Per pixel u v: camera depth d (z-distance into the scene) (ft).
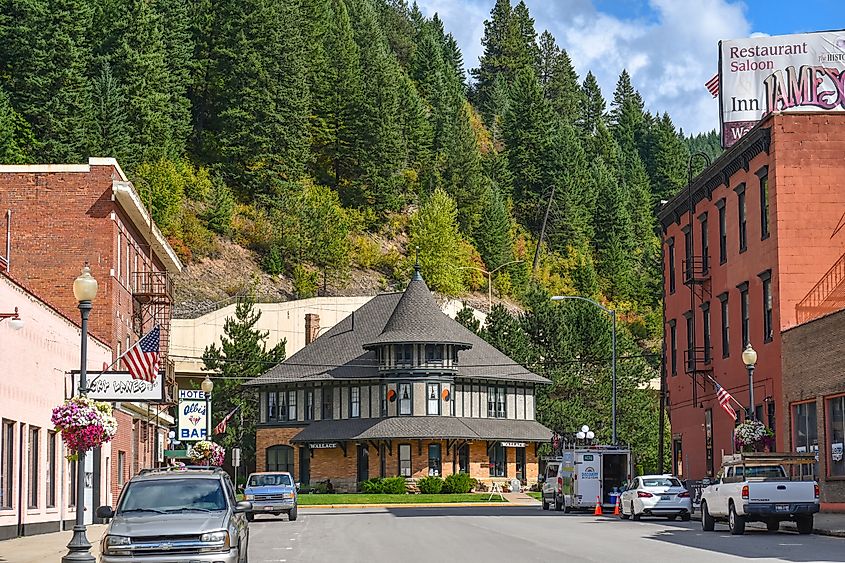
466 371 268.21
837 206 138.62
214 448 176.55
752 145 145.59
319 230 425.69
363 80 488.85
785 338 136.87
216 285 389.19
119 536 57.16
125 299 164.55
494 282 475.31
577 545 89.97
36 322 112.06
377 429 255.50
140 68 401.70
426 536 105.19
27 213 152.66
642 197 583.99
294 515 150.10
